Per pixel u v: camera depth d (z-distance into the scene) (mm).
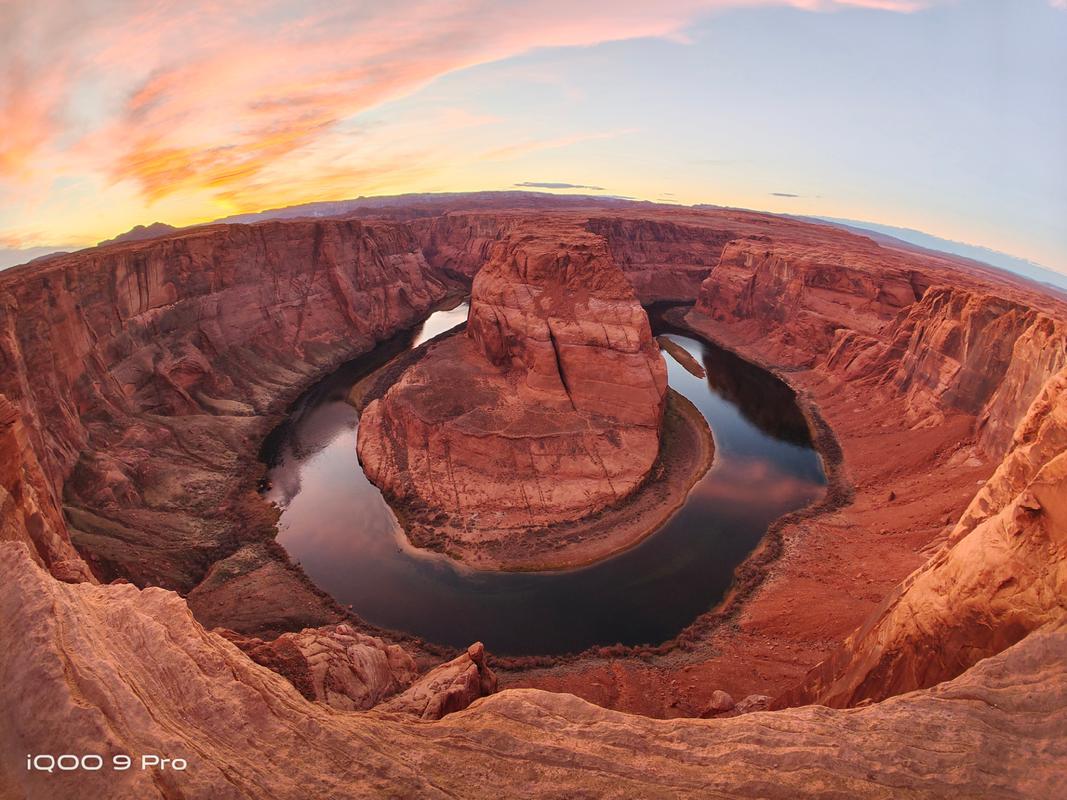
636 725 13578
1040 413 21672
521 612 36656
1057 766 11188
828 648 30453
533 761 12656
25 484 22500
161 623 14812
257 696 12961
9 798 10086
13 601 13016
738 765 12281
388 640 33781
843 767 11898
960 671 15555
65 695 11203
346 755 12125
